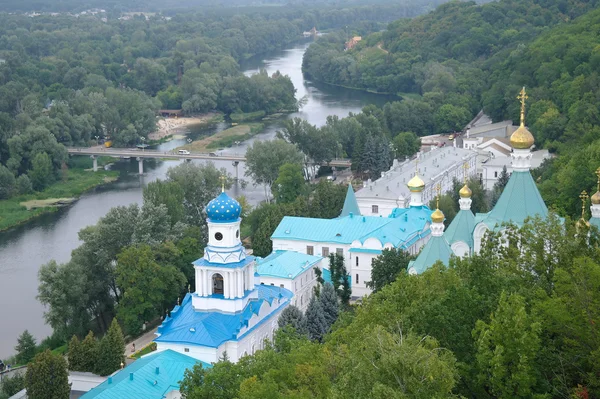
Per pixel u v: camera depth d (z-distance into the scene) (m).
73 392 151.88
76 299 191.75
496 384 88.69
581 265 94.38
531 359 89.38
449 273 110.94
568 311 92.94
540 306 93.25
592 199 144.00
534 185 151.62
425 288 112.44
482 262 106.19
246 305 157.25
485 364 90.25
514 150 151.50
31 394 142.25
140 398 128.62
